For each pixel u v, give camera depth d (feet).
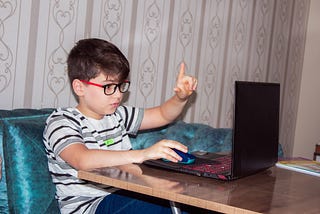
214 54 9.30
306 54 12.63
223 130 7.72
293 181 4.54
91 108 5.39
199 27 8.82
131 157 4.36
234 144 4.12
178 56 8.44
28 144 5.11
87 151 4.56
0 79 5.90
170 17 8.14
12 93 6.05
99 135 5.49
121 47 7.35
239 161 4.19
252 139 4.48
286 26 11.61
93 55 5.21
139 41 7.63
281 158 6.02
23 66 6.11
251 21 10.23
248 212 3.21
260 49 10.69
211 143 7.32
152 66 7.94
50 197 5.19
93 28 6.87
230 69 9.80
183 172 4.25
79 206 5.20
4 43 5.88
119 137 5.82
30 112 5.73
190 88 5.62
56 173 5.18
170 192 3.50
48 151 5.15
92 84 5.21
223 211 3.30
